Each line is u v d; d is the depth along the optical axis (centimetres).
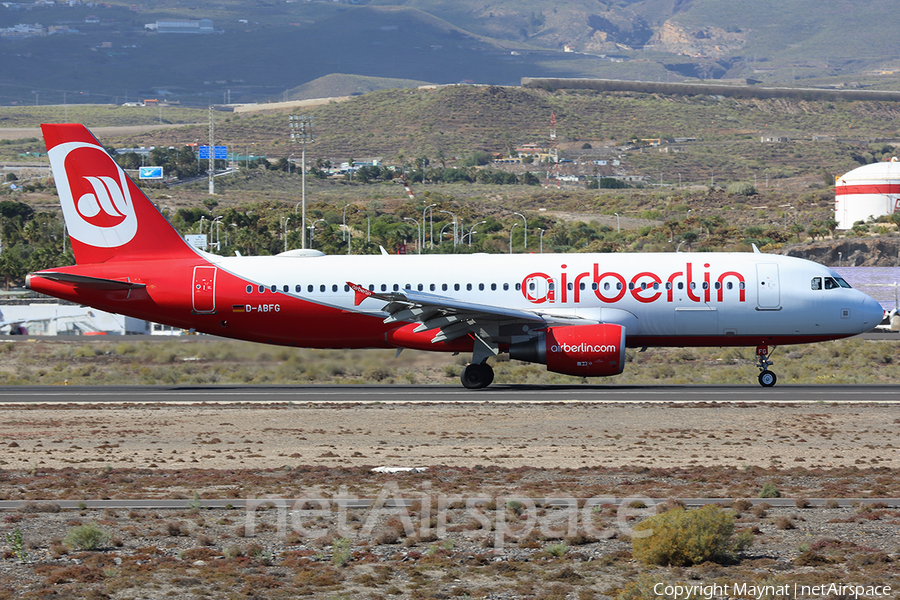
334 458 9381
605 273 14925
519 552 6016
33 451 10006
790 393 14638
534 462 9119
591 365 14325
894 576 5406
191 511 7044
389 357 17038
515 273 15062
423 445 10112
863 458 9188
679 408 12800
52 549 6022
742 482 8012
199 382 18388
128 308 15700
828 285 15000
